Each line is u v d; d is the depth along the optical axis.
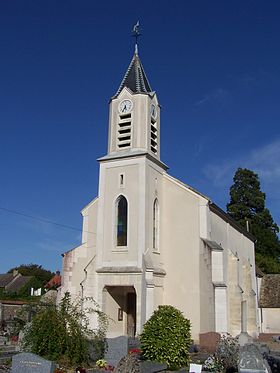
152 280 27.56
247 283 39.84
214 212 32.81
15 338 28.81
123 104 31.67
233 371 18.61
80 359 18.98
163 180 31.67
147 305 26.98
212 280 28.23
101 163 31.30
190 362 20.64
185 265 29.38
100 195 30.73
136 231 28.70
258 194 62.97
